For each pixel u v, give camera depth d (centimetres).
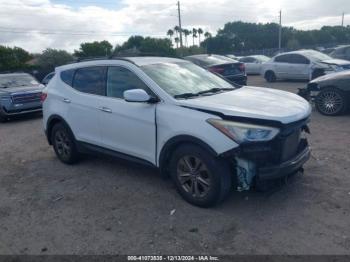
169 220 408
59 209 457
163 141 441
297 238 357
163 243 365
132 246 363
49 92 625
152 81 467
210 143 392
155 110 447
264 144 384
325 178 490
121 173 565
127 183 523
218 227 386
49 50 3803
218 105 412
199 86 499
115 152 522
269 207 421
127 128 488
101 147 543
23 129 1002
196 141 405
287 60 1728
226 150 383
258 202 434
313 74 1413
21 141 845
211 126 393
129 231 391
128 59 514
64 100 590
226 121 391
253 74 2570
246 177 399
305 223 383
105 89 528
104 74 533
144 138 469
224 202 438
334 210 405
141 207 444
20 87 1205
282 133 387
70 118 582
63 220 427
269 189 409
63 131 611
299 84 1627
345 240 350
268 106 414
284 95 484
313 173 509
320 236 358
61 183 544
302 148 454
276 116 382
